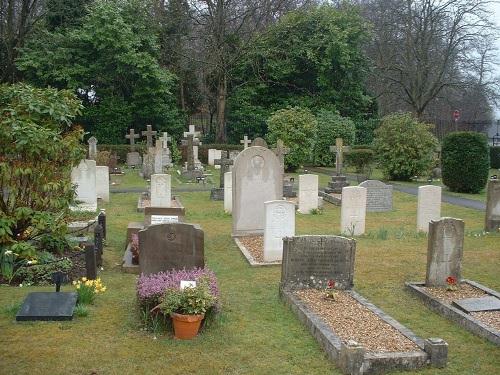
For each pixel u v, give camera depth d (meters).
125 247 12.43
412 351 6.70
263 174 14.14
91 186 17.22
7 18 37.16
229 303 8.91
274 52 43.50
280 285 9.29
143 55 39.34
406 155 29.55
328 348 6.90
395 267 11.25
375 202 19.56
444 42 48.59
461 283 9.74
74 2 40.28
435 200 15.05
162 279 8.02
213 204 20.39
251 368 6.53
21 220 10.26
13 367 6.34
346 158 31.70
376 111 47.19
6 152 9.88
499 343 7.32
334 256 9.16
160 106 41.47
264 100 45.25
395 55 51.41
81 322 7.74
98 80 40.25
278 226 11.59
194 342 7.20
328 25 42.91
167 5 43.66
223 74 42.84
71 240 11.84
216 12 41.38
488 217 15.44
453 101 60.75
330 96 43.94
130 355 6.75
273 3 44.56
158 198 17.89
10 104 10.42
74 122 39.88
